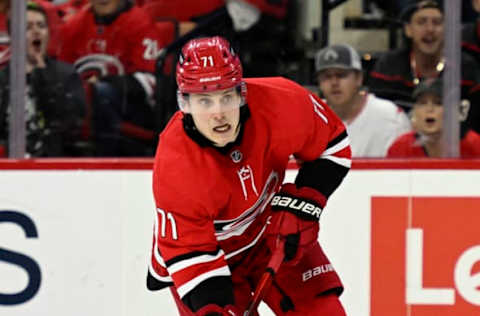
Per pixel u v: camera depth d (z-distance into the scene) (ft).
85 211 42.01
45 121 42.68
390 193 41.22
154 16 42.50
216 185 28.99
